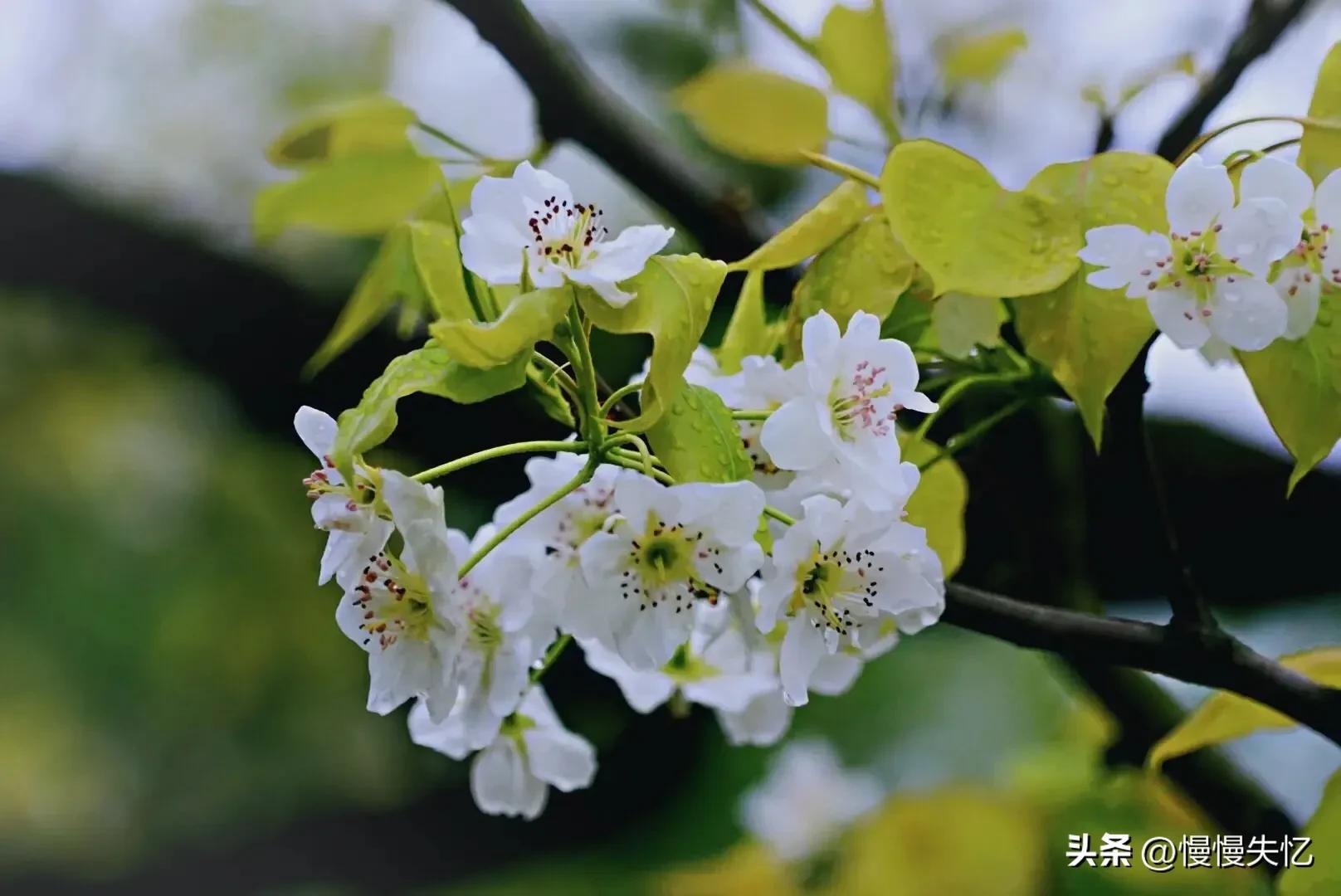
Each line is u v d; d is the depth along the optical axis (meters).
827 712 1.75
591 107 1.03
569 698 1.65
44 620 1.94
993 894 1.18
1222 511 1.34
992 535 1.07
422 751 1.97
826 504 0.88
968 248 0.89
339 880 1.94
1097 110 0.99
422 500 0.87
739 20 1.40
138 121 1.58
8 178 1.23
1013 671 1.73
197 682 1.97
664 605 0.88
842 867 1.34
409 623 0.88
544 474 0.91
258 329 1.29
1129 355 0.88
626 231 0.87
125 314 1.30
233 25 1.55
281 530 1.95
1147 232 0.89
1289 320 0.89
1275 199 0.88
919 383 0.93
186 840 1.99
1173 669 0.92
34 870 2.04
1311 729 0.92
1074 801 1.21
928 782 1.59
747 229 1.04
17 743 1.97
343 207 0.98
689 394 0.88
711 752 1.78
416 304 0.96
